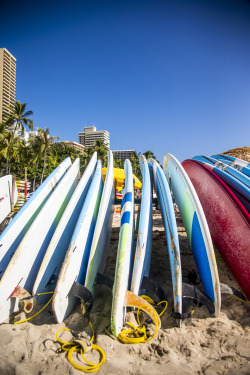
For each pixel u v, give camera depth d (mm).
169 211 2637
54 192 3000
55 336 2047
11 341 1972
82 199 3250
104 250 3303
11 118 28344
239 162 4750
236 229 2643
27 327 2158
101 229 2852
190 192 2830
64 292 2223
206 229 2455
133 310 2375
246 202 3105
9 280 2242
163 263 3709
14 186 5156
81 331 2125
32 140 28391
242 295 2527
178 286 2195
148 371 1697
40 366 1736
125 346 1946
